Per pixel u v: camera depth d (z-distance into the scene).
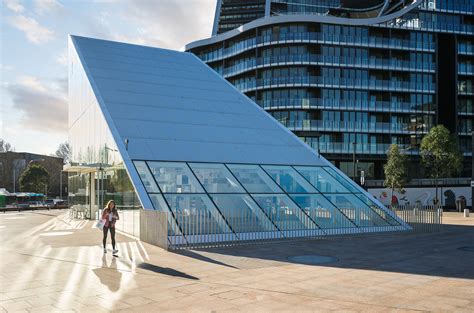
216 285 9.98
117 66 30.48
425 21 68.88
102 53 32.31
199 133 24.12
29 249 15.12
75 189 34.25
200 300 8.69
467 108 68.12
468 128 68.00
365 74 64.62
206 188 19.44
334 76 63.47
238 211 18.52
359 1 80.19
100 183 25.78
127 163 19.31
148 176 18.86
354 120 63.25
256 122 28.27
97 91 25.75
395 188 51.75
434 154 51.09
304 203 20.88
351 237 19.02
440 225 22.95
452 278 10.77
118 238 18.05
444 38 69.06
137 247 15.52
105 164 22.86
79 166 24.56
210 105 28.45
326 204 21.38
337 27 65.00
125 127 22.36
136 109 24.70
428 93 66.62
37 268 11.83
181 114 25.86
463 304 8.38
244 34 68.19
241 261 13.02
